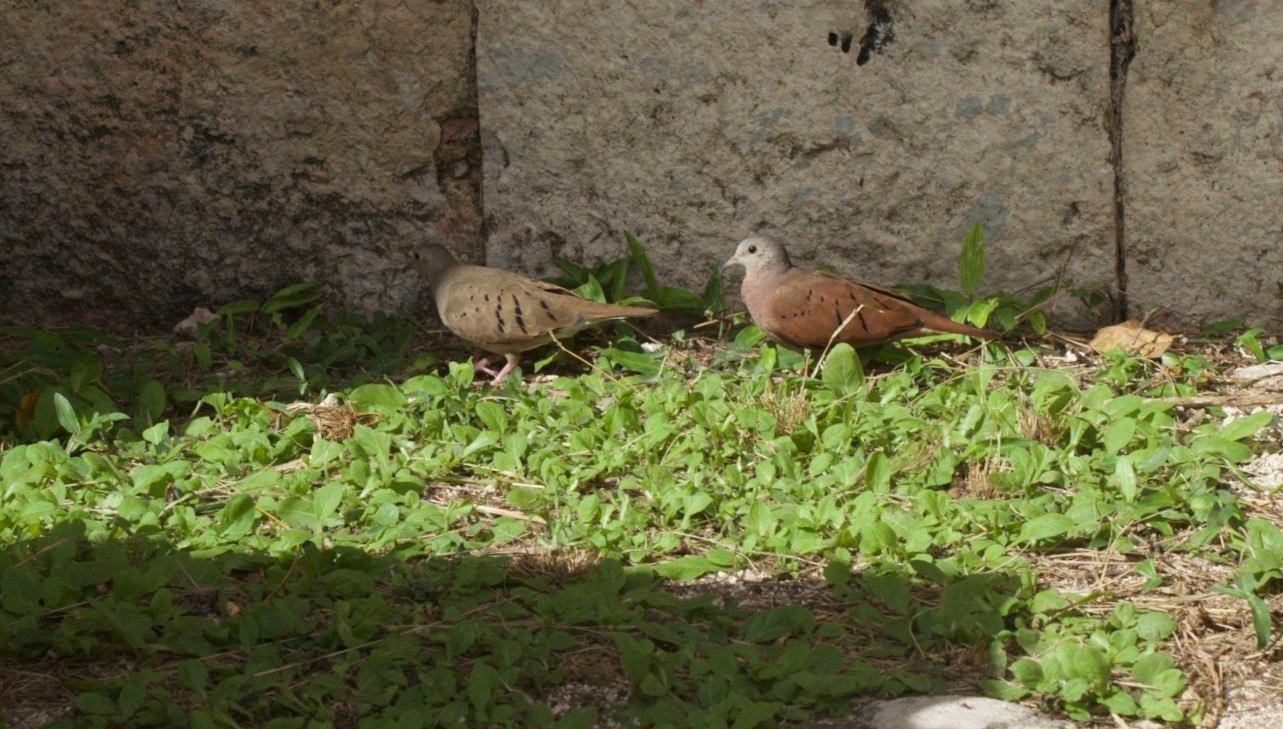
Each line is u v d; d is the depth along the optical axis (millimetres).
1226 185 9633
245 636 5883
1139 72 9500
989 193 9812
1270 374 9172
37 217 10102
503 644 5805
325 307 10289
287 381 9164
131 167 10000
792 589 6582
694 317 10203
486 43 9711
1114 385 8977
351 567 6570
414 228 10156
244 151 9977
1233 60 9398
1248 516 7262
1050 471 7551
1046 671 5633
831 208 9914
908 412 8352
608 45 9680
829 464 7785
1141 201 9750
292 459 8078
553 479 7637
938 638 6051
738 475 7586
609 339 9938
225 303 10289
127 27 9711
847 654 5961
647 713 5391
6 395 8656
